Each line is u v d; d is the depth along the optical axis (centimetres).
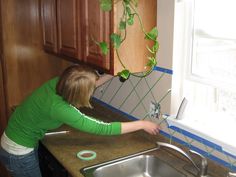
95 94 267
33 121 192
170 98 187
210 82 167
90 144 204
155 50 177
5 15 264
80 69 175
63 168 180
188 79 180
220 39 162
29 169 204
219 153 166
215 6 162
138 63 180
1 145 207
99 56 180
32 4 270
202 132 162
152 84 199
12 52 273
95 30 179
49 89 187
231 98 167
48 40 251
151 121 205
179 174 171
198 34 173
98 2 172
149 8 179
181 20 176
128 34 174
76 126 180
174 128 186
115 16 163
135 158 186
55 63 288
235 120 167
